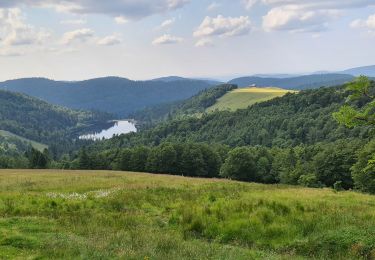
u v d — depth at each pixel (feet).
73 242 42.22
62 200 75.82
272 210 62.23
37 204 70.85
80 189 102.12
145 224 58.49
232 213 61.36
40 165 437.99
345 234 50.24
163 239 46.75
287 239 52.13
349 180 252.01
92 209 69.05
